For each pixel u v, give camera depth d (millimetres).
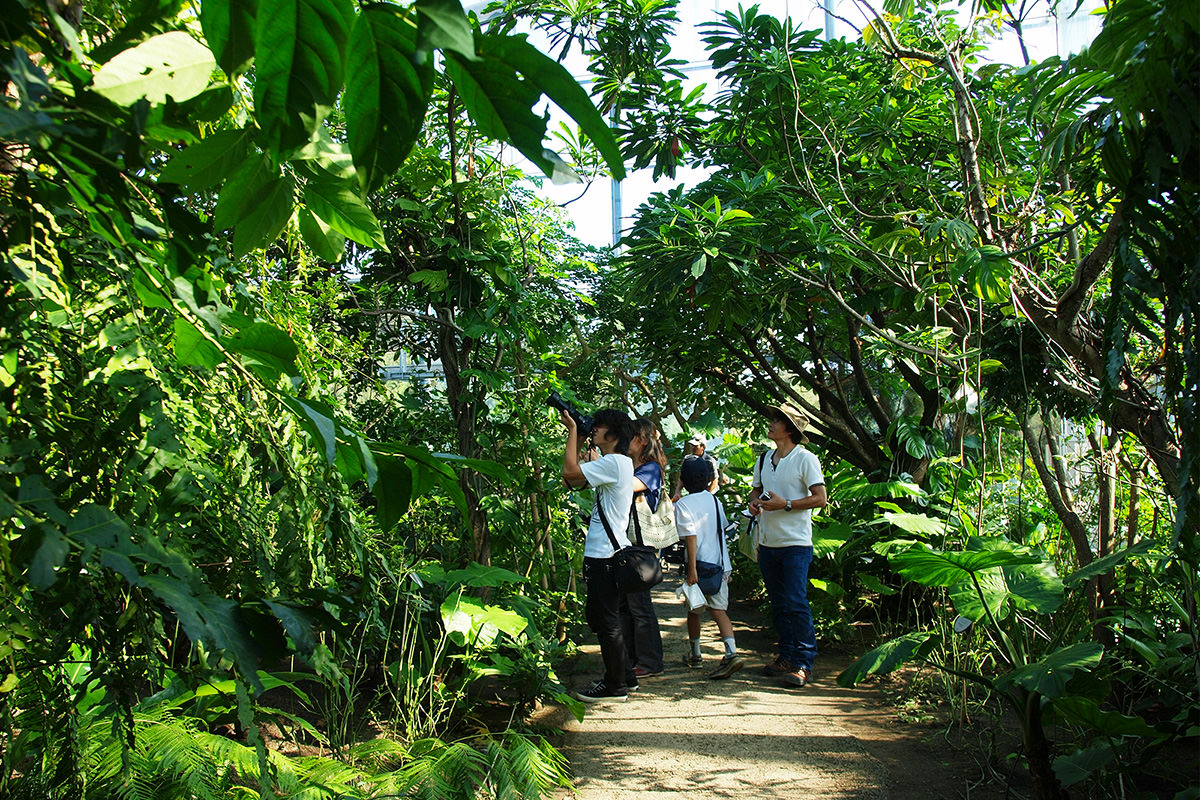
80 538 754
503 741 3021
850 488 5414
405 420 4305
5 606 902
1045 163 2598
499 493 4234
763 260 4520
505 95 671
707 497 4844
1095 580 3439
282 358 1010
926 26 4523
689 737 3648
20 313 905
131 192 915
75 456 967
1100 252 2564
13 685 1110
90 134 684
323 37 658
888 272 3773
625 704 4141
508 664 3617
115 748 1990
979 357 3303
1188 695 2611
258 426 1201
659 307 5992
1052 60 2617
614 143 676
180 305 998
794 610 4531
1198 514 1951
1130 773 2768
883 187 4672
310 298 2922
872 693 4262
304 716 3451
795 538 4562
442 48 598
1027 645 3557
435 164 4059
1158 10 1770
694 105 5184
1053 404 3459
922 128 4551
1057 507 3684
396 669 3504
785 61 4453
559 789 3104
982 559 2822
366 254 4273
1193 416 1888
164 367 1125
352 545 1230
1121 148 2127
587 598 4297
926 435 5383
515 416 4211
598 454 4930
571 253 5805
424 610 3602
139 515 982
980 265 2938
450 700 3545
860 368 5953
